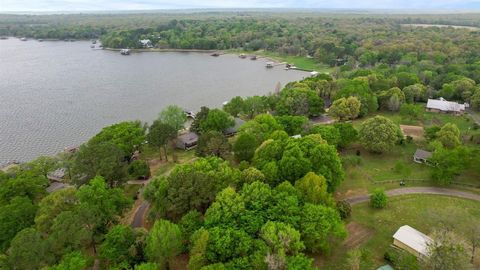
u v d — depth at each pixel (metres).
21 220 64.19
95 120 152.62
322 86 165.12
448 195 84.94
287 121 116.56
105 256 58.72
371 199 80.12
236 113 141.00
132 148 104.50
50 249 54.31
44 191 81.69
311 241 62.12
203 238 57.72
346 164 97.88
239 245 57.84
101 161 80.56
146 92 193.88
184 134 122.50
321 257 64.38
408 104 143.88
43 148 125.69
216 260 57.81
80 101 177.75
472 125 131.62
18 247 51.66
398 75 177.00
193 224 63.84
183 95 189.12
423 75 184.38
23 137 134.38
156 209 71.62
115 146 87.44
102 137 104.81
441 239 59.56
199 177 71.19
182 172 73.56
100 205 67.19
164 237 57.94
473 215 76.25
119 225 63.75
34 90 195.62
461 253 55.38
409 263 58.59
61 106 170.00
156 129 105.81
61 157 99.44
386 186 89.62
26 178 81.50
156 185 77.25
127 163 99.69
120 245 59.69
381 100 149.88
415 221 74.81
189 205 68.62
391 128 105.75
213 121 119.75
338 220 65.69
